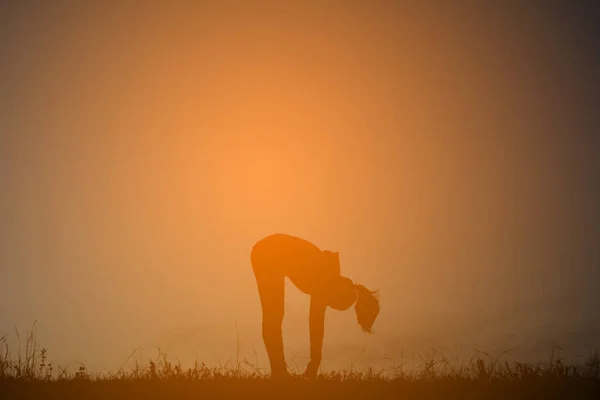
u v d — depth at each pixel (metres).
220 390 21.30
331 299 24.69
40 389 21.22
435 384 22.58
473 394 21.31
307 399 20.45
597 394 21.11
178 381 22.30
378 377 23.94
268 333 23.88
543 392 21.50
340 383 22.55
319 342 24.08
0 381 22.05
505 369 25.69
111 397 20.36
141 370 25.08
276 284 24.25
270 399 20.33
